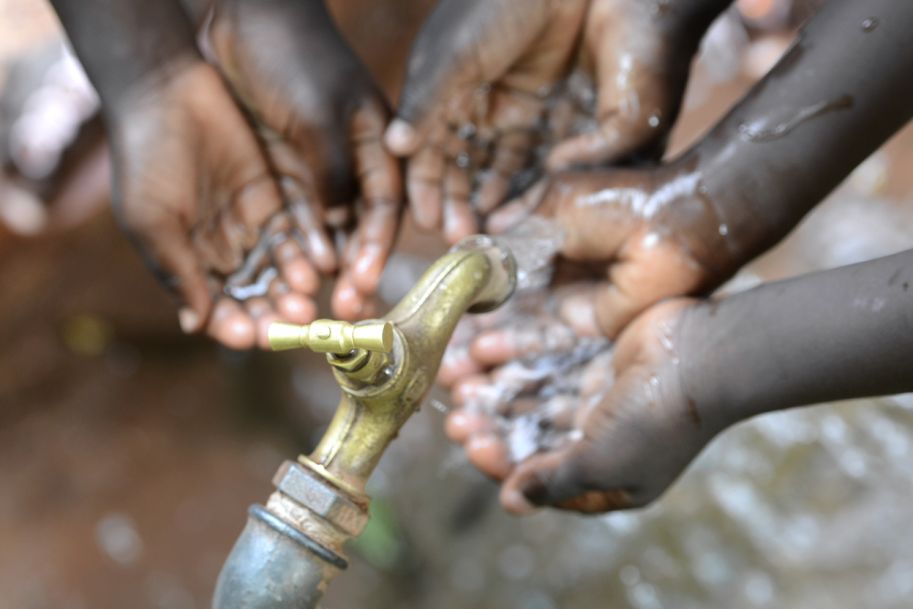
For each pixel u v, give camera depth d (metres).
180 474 1.61
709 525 1.30
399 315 0.87
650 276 1.00
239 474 1.62
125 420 1.66
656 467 0.97
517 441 1.04
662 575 1.29
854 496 1.28
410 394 0.85
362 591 1.44
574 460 0.99
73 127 1.58
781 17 1.79
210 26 1.07
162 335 1.70
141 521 1.55
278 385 1.68
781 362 0.92
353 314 1.07
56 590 1.47
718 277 1.00
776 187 0.98
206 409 1.69
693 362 0.95
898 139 1.65
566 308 1.04
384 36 1.72
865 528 1.25
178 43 1.05
